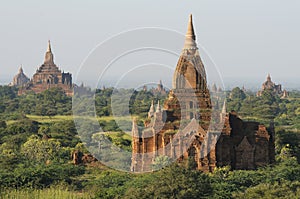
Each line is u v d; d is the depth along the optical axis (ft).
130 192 378.94
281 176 436.35
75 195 412.77
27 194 412.77
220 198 376.27
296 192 390.63
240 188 413.59
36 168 463.83
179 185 372.99
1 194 409.90
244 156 480.64
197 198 371.15
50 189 428.97
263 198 377.71
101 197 393.70
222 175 444.14
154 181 392.88
